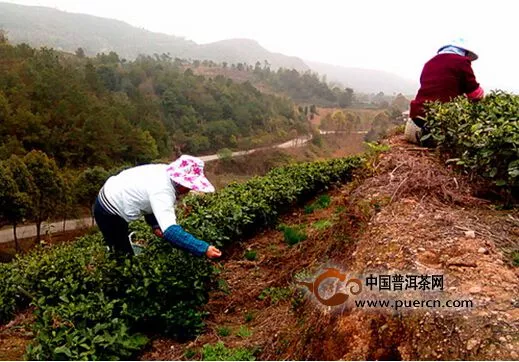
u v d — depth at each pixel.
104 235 4.63
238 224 6.88
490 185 4.32
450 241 3.29
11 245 30.48
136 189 4.18
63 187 31.72
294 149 84.69
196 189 4.04
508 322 2.44
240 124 91.25
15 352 4.73
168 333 4.40
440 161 5.07
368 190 4.54
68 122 51.94
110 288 4.55
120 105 69.06
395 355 2.66
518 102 4.91
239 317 4.70
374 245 3.51
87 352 3.65
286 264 5.51
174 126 78.50
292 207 8.60
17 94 50.81
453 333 2.49
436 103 5.48
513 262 3.07
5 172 26.64
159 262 4.59
